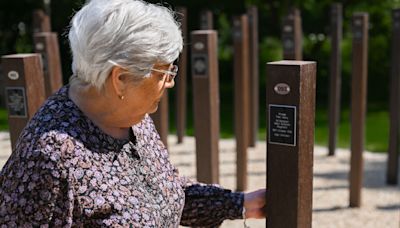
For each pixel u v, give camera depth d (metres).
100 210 1.45
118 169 1.52
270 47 14.08
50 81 4.49
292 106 1.74
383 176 5.84
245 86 5.22
